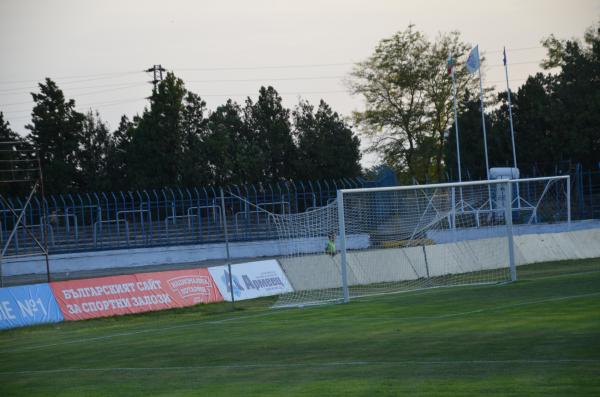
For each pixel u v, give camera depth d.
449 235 49.59
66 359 23.30
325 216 45.34
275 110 90.31
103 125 95.75
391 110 94.75
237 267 42.44
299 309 34.03
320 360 19.48
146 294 38.59
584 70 88.06
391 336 22.62
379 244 46.19
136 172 83.12
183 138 85.56
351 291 41.22
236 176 82.00
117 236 61.31
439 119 94.44
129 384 18.06
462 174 80.19
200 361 20.83
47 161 85.38
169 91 86.19
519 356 17.61
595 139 78.25
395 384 15.70
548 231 59.03
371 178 85.62
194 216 63.22
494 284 38.09
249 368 19.08
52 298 36.09
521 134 79.69
